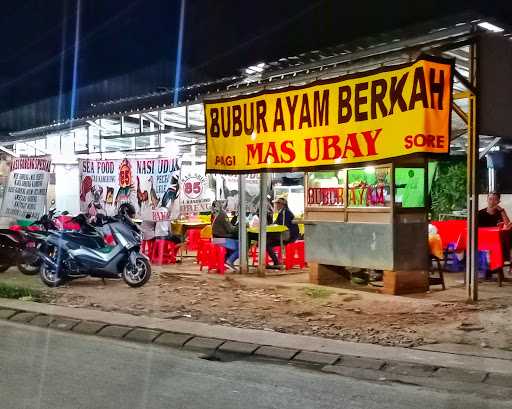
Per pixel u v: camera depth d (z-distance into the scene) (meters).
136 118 16.84
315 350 6.64
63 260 10.98
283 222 13.62
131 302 9.52
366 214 10.09
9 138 19.16
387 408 5.01
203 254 12.89
